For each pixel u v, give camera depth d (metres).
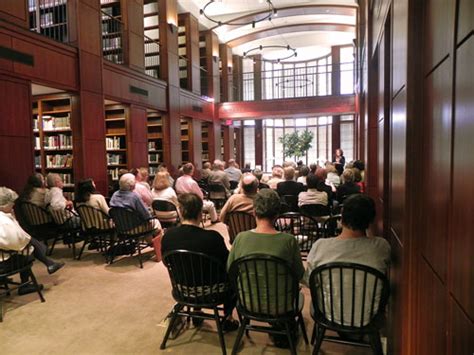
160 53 8.38
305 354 2.05
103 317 2.55
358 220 1.74
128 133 6.92
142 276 3.40
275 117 11.17
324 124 15.27
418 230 1.37
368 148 4.12
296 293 1.92
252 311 1.92
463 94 0.90
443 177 1.07
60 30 5.77
